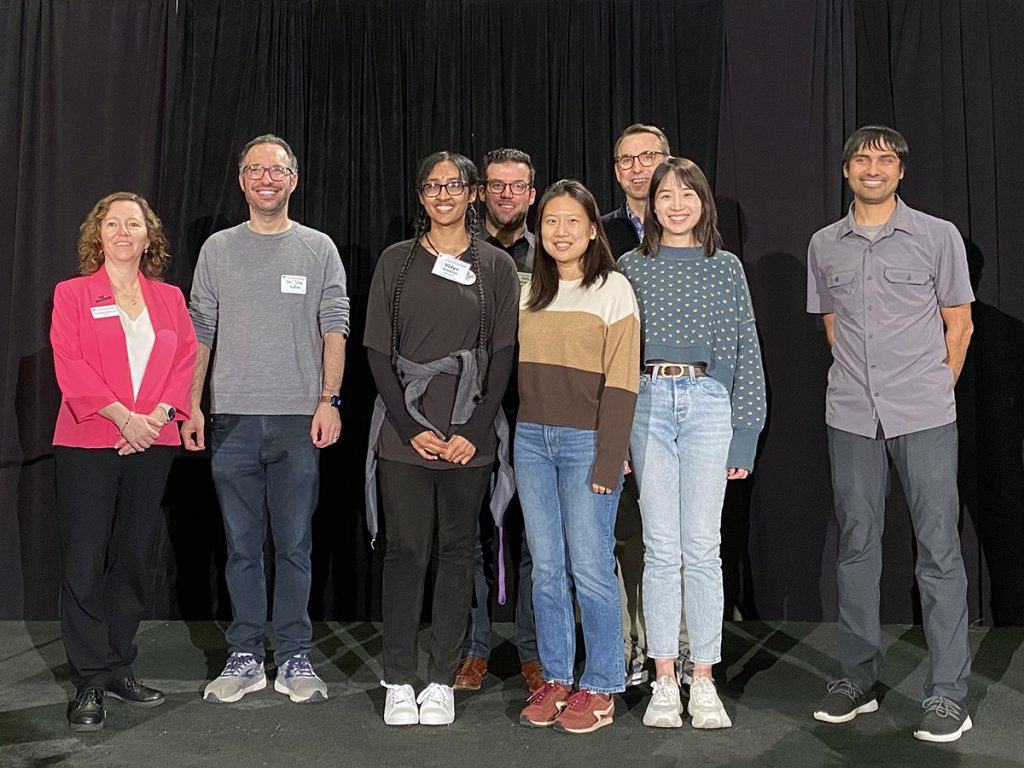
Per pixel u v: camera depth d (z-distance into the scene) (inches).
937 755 100.7
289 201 157.5
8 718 111.6
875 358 113.3
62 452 111.7
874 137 112.7
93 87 157.9
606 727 109.0
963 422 151.5
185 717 112.0
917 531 112.5
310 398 122.5
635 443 110.4
